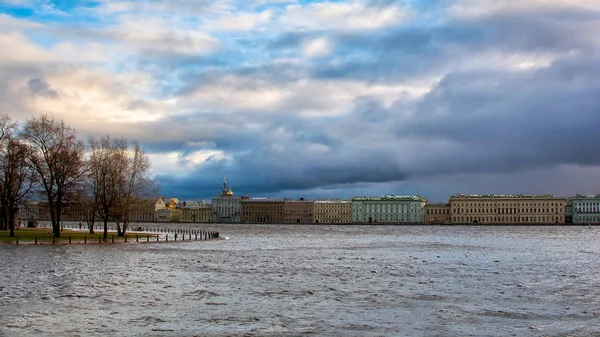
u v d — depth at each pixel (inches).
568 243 6461.6
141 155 5324.8
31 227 7209.6
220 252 4274.1
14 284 2338.8
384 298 2140.7
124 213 5177.2
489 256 4274.1
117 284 2410.2
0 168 4874.5
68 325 1658.5
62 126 4820.4
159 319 1744.6
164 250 4242.1
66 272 2733.8
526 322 1738.4
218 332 1598.2
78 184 4877.0
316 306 1969.7
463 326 1684.3
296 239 7273.6
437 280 2679.6
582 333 1611.7
